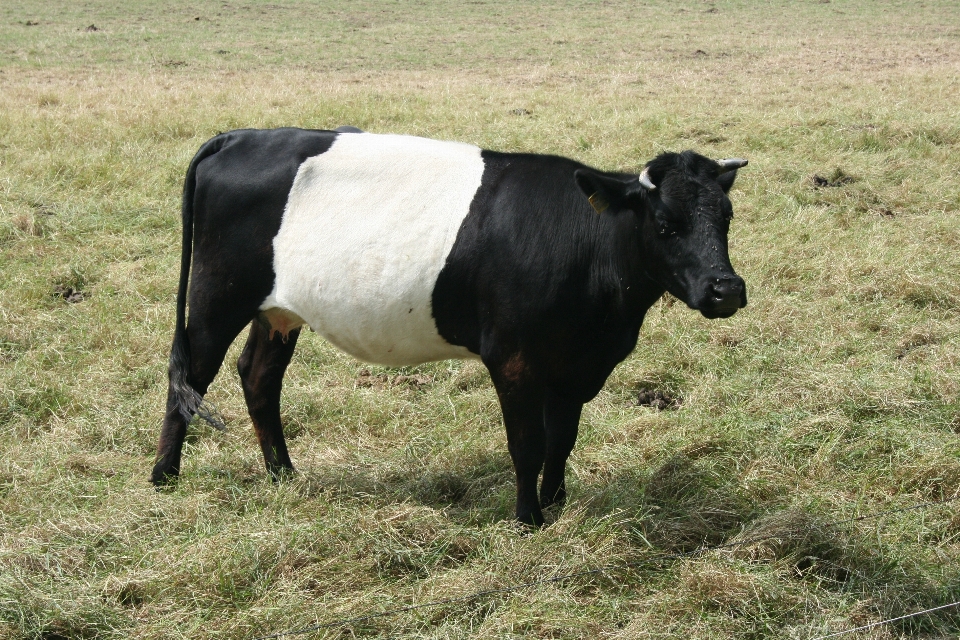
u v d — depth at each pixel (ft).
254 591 13.41
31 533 14.43
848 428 18.13
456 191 15.06
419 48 71.92
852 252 26.58
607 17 94.27
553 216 14.48
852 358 20.89
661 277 13.79
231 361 20.92
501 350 14.69
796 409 18.99
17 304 22.85
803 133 38.81
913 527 15.25
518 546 14.32
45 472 16.53
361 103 43.50
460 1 107.96
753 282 25.02
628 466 17.40
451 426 18.86
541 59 66.18
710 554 14.21
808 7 102.01
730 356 21.17
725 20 91.15
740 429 18.24
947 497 16.24
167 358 21.06
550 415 15.70
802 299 24.21
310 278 15.51
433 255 14.84
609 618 13.07
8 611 12.47
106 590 13.25
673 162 13.52
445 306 15.06
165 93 45.83
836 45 72.74
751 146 37.17
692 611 13.14
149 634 12.42
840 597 13.64
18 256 25.90
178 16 89.10
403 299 15.06
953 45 72.43
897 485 16.55
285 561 13.88
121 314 22.91
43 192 30.27
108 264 25.94
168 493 16.06
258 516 15.24
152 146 36.37
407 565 14.29
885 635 12.85
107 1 98.63
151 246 26.96
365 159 15.62
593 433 18.53
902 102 44.32
